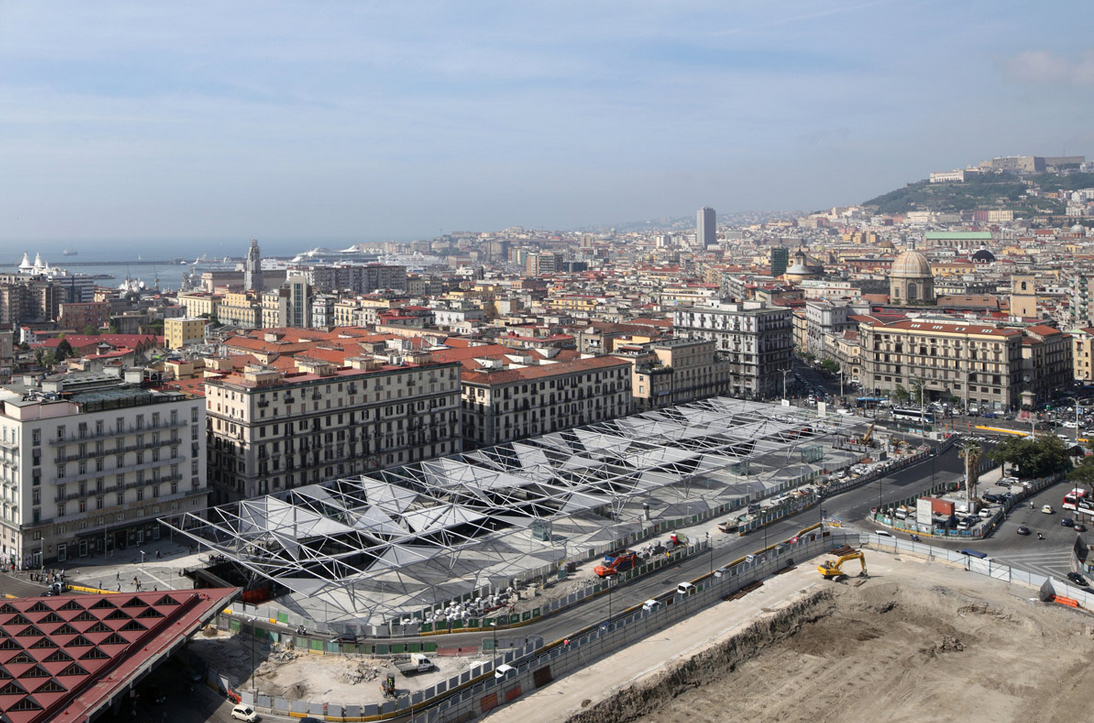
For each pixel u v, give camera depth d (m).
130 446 178.12
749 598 155.25
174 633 122.81
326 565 160.75
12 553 166.75
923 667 132.50
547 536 177.00
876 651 137.62
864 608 152.62
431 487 190.12
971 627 145.00
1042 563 171.12
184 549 177.88
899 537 188.00
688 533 189.00
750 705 121.88
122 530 177.75
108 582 158.50
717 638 138.12
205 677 124.25
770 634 142.50
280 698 116.31
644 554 172.62
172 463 184.25
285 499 188.62
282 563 155.00
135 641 118.25
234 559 151.12
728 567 168.00
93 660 113.19
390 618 142.25
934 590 157.12
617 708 118.81
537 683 124.06
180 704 117.44
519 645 134.62
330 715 113.50
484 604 148.25
